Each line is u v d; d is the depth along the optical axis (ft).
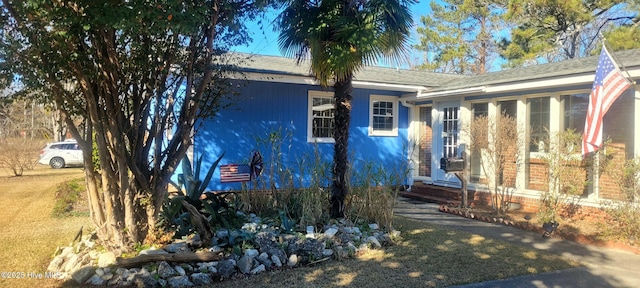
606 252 19.34
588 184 25.58
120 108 16.44
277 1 21.20
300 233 19.13
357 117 39.11
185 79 21.83
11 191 39.99
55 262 16.35
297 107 35.99
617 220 21.86
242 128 33.63
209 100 24.82
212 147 32.65
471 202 32.17
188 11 13.60
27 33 13.25
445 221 26.35
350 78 22.25
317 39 21.29
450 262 17.39
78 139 16.76
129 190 16.80
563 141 25.02
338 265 16.96
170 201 18.67
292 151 35.58
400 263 17.20
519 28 65.21
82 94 16.74
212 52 18.70
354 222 21.67
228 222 20.03
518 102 30.30
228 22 17.88
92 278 14.83
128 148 17.17
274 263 16.61
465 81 36.88
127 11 12.46
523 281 15.31
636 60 23.52
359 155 38.91
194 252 16.06
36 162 66.23
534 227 23.54
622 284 15.15
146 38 16.05
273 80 32.60
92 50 15.15
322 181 23.76
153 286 14.55
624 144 24.72
